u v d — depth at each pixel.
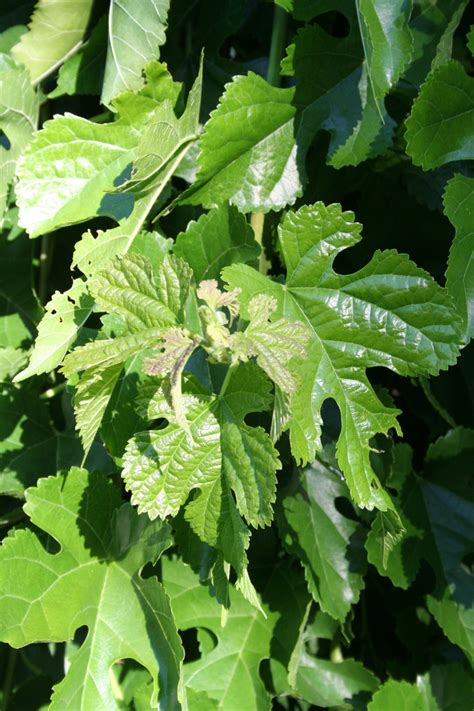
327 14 0.89
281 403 0.72
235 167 0.81
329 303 0.78
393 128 0.82
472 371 0.92
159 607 0.80
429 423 0.95
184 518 0.77
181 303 0.74
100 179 0.81
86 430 0.75
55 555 0.82
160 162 0.79
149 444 0.74
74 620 0.81
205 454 0.74
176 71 0.92
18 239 0.92
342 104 0.83
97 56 0.88
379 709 0.89
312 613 0.92
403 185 0.91
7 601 0.79
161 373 0.71
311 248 0.77
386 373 0.96
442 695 0.92
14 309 0.93
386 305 0.77
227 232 0.80
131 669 0.92
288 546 0.88
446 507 0.91
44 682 0.96
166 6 0.82
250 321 0.73
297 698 0.94
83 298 0.78
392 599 0.97
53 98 0.93
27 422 0.90
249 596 0.74
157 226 0.90
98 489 0.83
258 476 0.73
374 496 0.77
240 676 0.89
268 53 0.93
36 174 0.79
